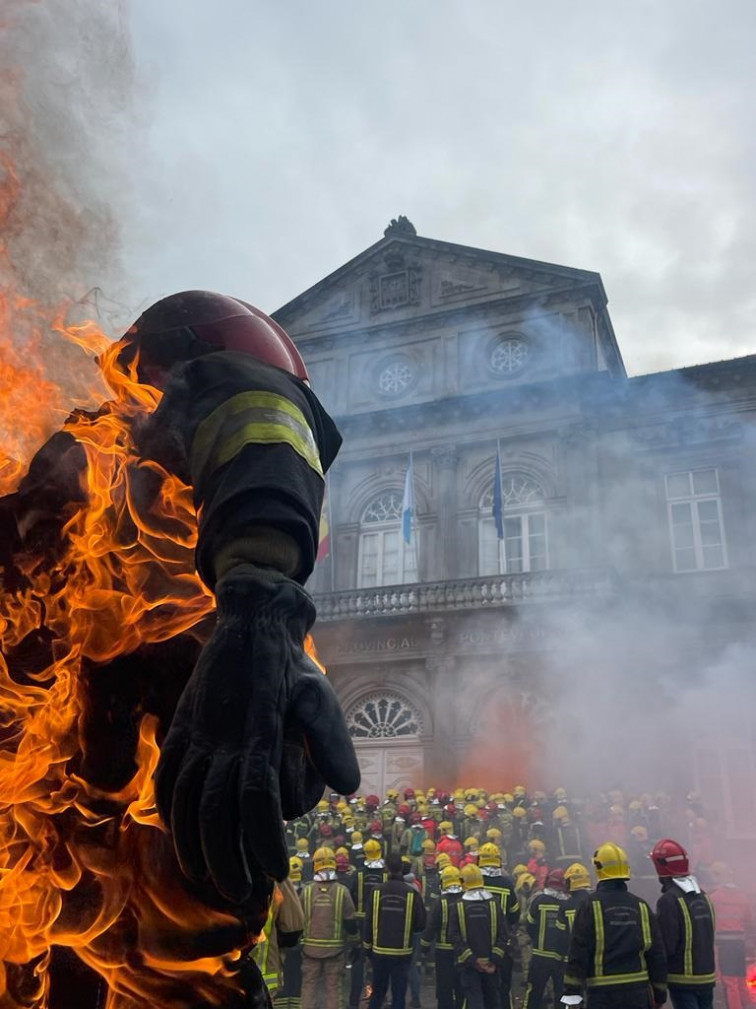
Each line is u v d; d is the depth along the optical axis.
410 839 14.02
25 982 1.02
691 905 6.34
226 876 0.74
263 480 0.85
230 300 1.21
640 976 5.75
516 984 10.57
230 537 0.84
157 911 0.99
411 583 23.95
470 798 17.42
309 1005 8.05
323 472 1.04
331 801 16.72
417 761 22.72
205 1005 1.01
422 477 26.39
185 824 0.76
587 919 5.83
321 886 8.34
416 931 8.31
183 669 1.04
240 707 0.77
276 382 0.99
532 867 12.95
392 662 23.55
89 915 1.01
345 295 29.83
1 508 1.14
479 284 28.39
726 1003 9.15
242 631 0.79
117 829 1.03
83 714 1.04
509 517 25.27
